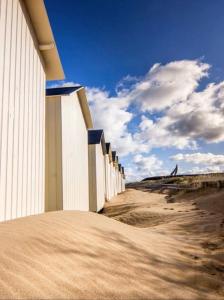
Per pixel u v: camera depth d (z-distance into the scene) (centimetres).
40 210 584
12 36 467
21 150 488
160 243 497
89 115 1163
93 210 1403
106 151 2145
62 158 755
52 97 775
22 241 288
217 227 675
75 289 226
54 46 613
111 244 385
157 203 1514
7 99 437
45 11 548
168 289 278
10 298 184
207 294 282
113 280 268
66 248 309
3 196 411
